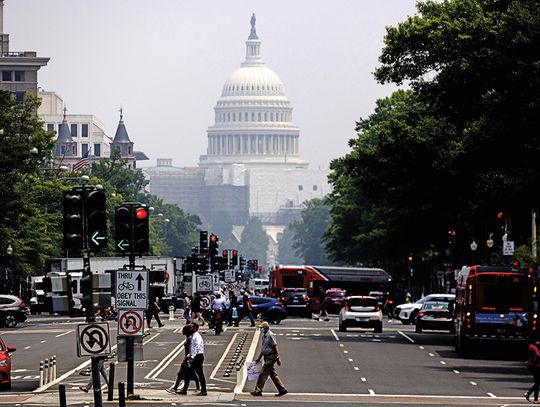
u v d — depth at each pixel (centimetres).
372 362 11625
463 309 12381
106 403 8275
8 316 17350
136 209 8275
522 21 12988
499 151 13400
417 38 15012
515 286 12244
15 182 19238
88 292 6844
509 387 9694
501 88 13475
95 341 6806
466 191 14862
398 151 14925
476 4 15062
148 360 11625
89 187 7031
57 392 9094
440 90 14688
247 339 14362
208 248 17638
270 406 8231
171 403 8381
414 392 9244
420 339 14850
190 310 17425
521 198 13112
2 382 9250
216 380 9994
